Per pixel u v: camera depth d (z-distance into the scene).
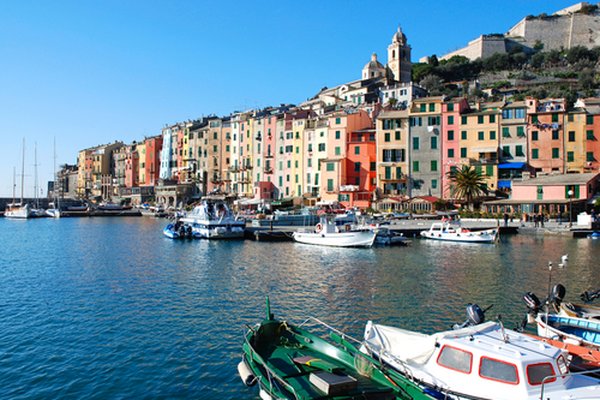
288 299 30.12
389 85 145.50
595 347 18.42
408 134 94.38
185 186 141.62
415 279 36.34
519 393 13.57
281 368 16.55
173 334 23.30
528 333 22.55
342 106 132.75
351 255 50.84
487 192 85.19
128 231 85.38
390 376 15.22
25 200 178.12
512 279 35.88
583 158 83.94
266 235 67.75
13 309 28.00
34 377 18.64
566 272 38.22
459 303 28.84
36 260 48.19
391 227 70.94
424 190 93.00
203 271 40.75
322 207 93.25
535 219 69.31
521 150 87.06
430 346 15.84
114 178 188.50
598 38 190.62
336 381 14.69
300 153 113.56
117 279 37.12
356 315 26.33
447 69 192.62
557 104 86.19
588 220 65.50
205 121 153.88
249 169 126.56
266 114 127.88
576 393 13.55
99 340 22.53
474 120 89.81
